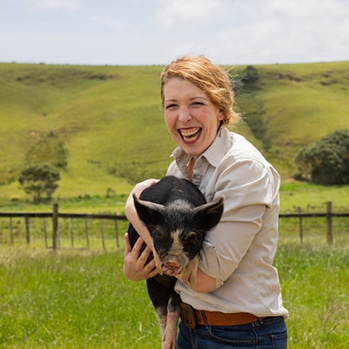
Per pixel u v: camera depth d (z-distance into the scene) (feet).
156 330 21.98
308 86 451.12
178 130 11.50
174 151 12.34
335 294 26.27
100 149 337.52
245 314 11.04
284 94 422.00
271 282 11.13
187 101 11.18
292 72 475.72
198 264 10.63
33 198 242.99
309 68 490.49
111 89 465.88
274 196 11.15
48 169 247.09
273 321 11.16
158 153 326.44
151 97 440.86
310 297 26.81
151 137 349.00
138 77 499.92
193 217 10.48
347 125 356.18
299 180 268.62
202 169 11.61
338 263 36.09
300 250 41.29
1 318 23.58
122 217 63.72
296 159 271.90
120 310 24.41
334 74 476.54
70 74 522.47
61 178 285.02
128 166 309.22
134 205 11.30
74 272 32.60
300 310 23.70
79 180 283.38
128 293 26.99
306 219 118.11
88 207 201.16
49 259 40.45
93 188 265.75
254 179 10.70
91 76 515.91
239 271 10.96
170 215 10.52
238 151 10.98
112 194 249.34
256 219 10.62
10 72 511.81
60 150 323.16
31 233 117.70
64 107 430.20
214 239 10.60
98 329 22.61
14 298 26.45
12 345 21.11
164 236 10.45
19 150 333.42
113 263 37.17
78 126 378.32
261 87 449.48
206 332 11.28
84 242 94.84
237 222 10.56
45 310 24.54
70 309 24.59
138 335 21.54
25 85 488.44
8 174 289.53
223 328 11.11
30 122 387.34
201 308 11.20
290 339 20.07
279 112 386.73
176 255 10.34
